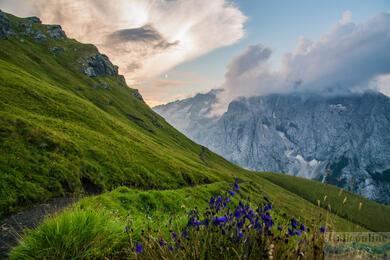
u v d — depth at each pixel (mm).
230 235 3633
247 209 3666
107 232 5281
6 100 36750
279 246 3402
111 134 48312
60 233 4793
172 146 119188
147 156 46812
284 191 135250
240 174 140000
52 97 51062
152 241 4441
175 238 4328
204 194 27891
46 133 25844
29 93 44312
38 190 16672
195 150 157375
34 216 12859
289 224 3346
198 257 3789
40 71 106688
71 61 151125
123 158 36000
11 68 65500
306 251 3146
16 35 132250
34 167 19062
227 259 3479
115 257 4746
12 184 15445
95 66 171125
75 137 33000
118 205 14109
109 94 147875
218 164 146375
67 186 20047
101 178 25891
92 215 5410
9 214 12859
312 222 3102
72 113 47156
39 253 4633
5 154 18438
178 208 17312
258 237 3447
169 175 41969
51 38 171375
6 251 7254
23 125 24234
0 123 22453
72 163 23844
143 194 17078
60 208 14945
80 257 4621
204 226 4156
